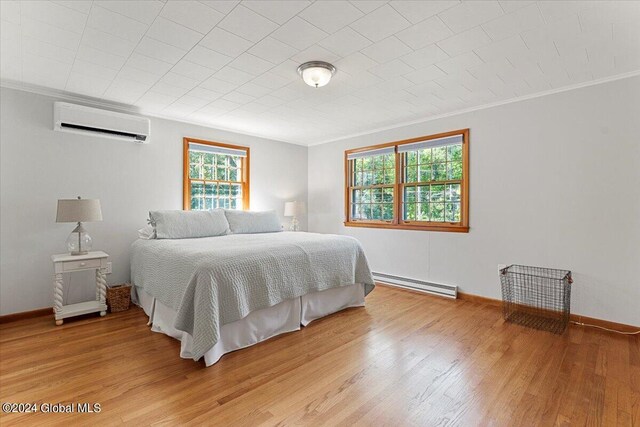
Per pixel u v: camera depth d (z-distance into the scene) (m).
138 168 3.73
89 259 3.01
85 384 1.87
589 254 2.89
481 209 3.57
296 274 2.75
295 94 3.20
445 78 2.79
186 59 2.43
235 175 4.74
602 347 2.41
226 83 2.92
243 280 2.36
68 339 2.52
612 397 1.76
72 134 3.27
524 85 2.96
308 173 5.68
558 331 2.72
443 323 2.93
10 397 1.74
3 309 2.90
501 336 2.62
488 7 1.78
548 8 1.78
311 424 1.55
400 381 1.93
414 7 1.78
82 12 1.83
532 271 3.21
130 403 1.70
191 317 2.20
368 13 1.84
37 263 3.07
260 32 2.04
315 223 5.56
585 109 2.90
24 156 3.00
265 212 4.46
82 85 2.97
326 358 2.23
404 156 4.38
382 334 2.67
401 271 4.32
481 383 1.91
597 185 2.85
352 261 3.33
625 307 2.72
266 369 2.07
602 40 2.13
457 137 3.75
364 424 1.55
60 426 1.51
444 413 1.63
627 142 2.70
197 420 1.57
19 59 2.43
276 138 5.16
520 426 1.53
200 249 2.64
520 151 3.29
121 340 2.50
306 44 2.20
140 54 2.35
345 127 4.51
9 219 2.93
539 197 3.17
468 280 3.69
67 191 3.24
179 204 4.07
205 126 4.34
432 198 4.08
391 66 2.55
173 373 2.01
